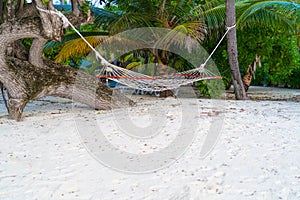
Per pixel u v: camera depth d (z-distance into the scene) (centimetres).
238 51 976
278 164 333
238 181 295
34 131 492
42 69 609
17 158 366
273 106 697
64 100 914
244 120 539
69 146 412
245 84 1062
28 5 609
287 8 820
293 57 988
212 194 271
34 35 528
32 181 299
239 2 902
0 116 628
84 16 574
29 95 584
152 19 818
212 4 862
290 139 425
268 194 268
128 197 267
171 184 293
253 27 949
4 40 531
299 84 1434
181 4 824
